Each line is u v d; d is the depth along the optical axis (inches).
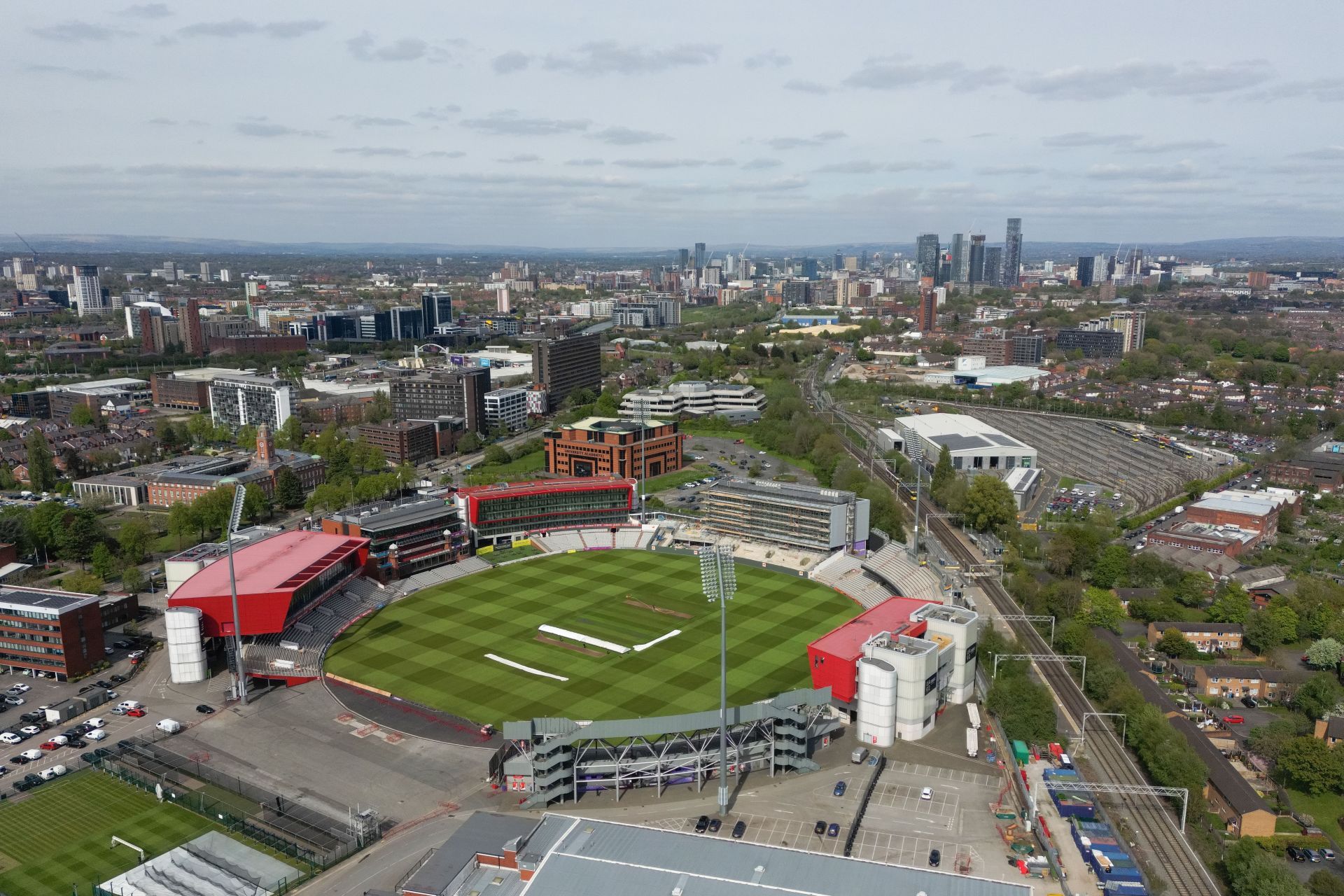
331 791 6998.0
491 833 5900.6
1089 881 5846.5
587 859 5349.4
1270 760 7632.9
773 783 7062.0
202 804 6786.4
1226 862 6112.2
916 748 7632.9
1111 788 6579.7
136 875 5831.7
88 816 6658.5
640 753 7170.3
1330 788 7278.5
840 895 4982.8
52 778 7155.5
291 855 6136.8
